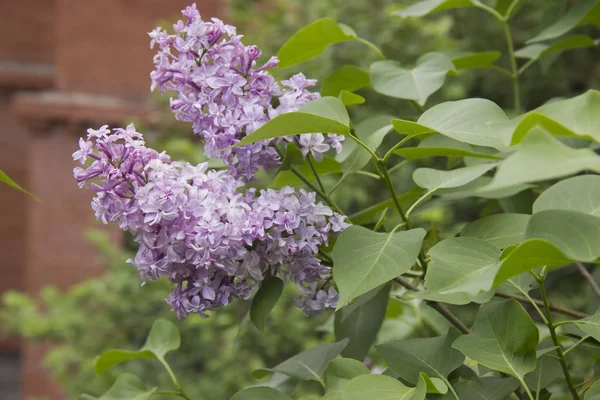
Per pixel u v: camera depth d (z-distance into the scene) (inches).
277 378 41.0
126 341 110.5
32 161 141.3
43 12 205.5
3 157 212.1
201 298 33.8
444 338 34.0
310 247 33.7
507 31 44.5
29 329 111.0
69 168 141.3
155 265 33.2
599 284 42.1
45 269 141.3
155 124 133.0
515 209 39.4
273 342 103.9
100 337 110.0
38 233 141.6
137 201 32.7
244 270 33.6
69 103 138.5
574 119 27.5
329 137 35.7
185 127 132.3
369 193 120.3
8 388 191.9
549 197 31.7
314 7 131.3
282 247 33.7
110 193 32.8
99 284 109.7
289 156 35.4
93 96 146.7
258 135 31.9
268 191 33.7
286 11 135.5
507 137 28.9
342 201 113.8
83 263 140.9
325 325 45.6
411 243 32.2
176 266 33.4
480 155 33.8
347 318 38.3
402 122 32.1
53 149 141.6
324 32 40.7
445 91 127.0
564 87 150.2
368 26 128.3
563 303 89.9
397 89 38.3
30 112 138.9
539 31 46.3
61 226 141.5
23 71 203.8
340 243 32.5
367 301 38.2
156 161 33.0
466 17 149.8
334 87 42.3
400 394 31.4
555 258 27.8
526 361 32.2
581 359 58.5
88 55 147.5
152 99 140.8
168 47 34.8
